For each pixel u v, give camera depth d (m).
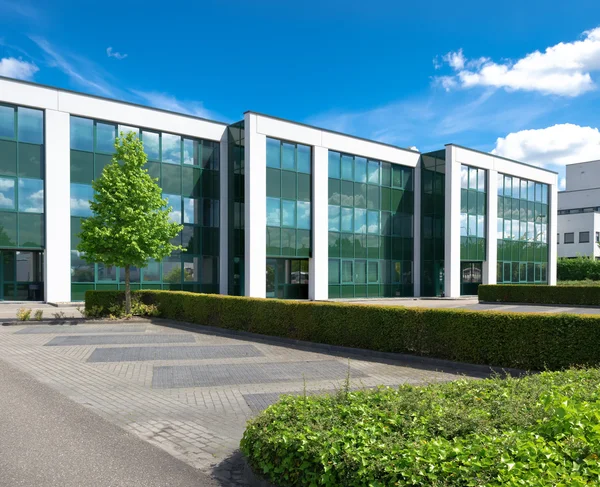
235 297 15.06
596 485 2.69
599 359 8.56
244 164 25.75
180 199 25.30
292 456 3.80
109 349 11.52
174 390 7.77
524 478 2.83
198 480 4.32
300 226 27.58
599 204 60.06
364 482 3.24
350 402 4.80
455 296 32.50
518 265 37.69
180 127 25.25
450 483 2.98
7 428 5.52
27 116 21.45
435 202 33.81
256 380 8.54
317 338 12.50
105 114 23.02
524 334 9.39
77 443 5.12
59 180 21.88
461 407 4.42
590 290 26.20
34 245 21.50
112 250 17.44
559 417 3.52
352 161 30.38
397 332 11.04
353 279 30.09
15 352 10.85
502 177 36.62
